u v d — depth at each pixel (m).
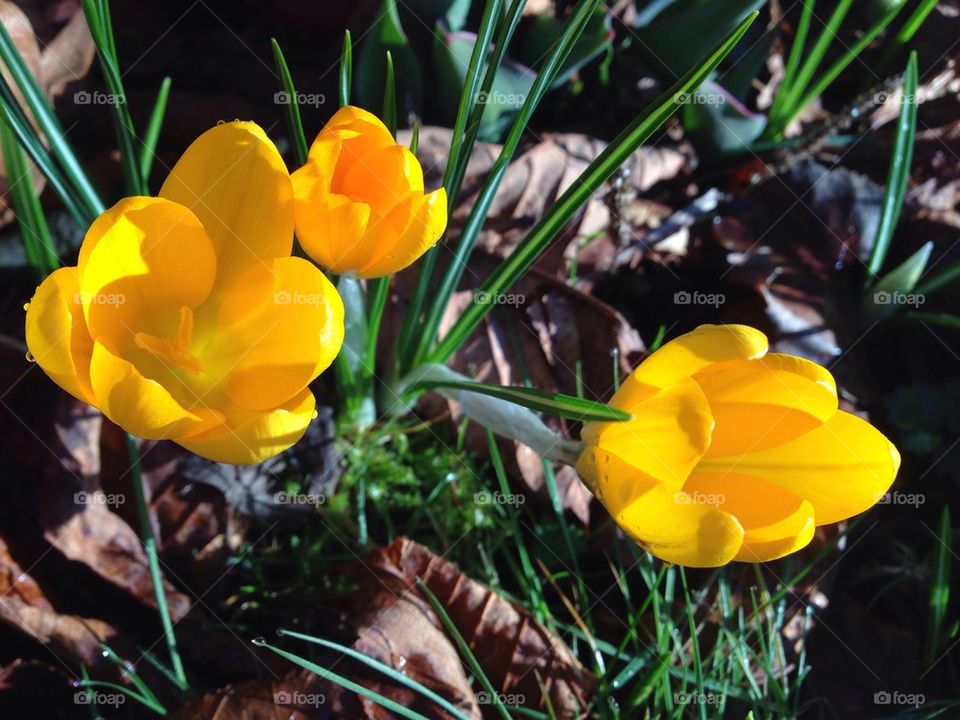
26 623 0.19
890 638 0.23
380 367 0.24
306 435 0.22
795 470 0.16
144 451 0.21
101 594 0.20
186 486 0.21
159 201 0.14
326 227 0.14
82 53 0.24
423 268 0.19
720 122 0.26
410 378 0.21
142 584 0.20
